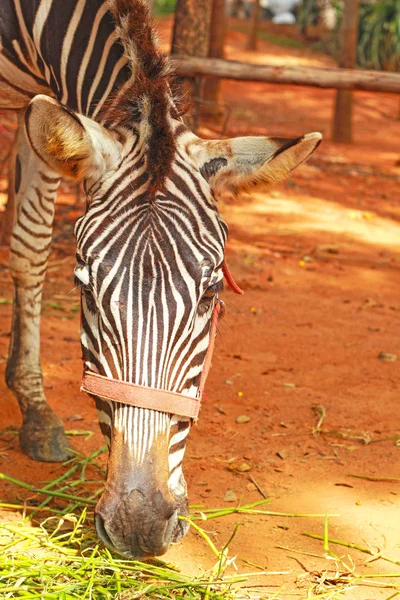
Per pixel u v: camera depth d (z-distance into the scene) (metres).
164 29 30.92
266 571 4.79
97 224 3.85
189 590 4.38
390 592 4.63
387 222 13.92
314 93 27.91
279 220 13.40
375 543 5.15
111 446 3.82
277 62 30.69
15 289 6.29
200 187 3.99
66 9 4.92
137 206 3.86
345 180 16.41
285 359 8.32
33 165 5.95
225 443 6.53
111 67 4.61
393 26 30.95
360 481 5.99
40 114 3.85
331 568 4.84
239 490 5.79
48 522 5.16
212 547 4.58
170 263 3.74
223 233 3.97
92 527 5.11
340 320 9.51
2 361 7.79
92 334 3.89
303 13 37.88
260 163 4.04
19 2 5.25
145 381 3.70
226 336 8.82
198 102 10.38
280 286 10.55
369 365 8.24
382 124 25.16
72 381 7.53
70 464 6.09
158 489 3.69
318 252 12.03
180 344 3.76
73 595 4.26
